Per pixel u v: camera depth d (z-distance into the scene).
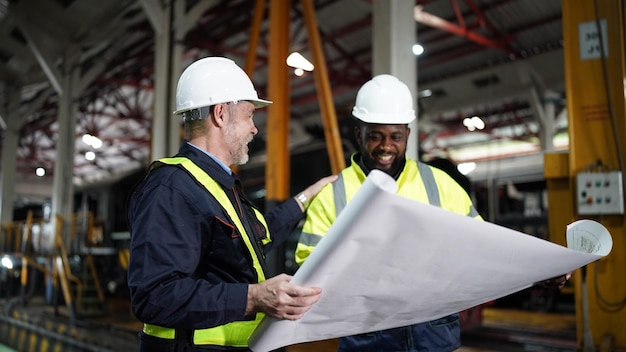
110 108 22.53
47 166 29.25
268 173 6.01
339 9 13.62
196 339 1.58
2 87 16.03
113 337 6.67
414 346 1.97
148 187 1.57
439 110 15.91
